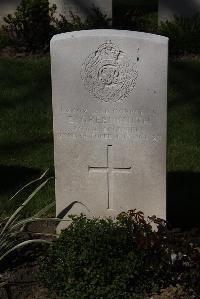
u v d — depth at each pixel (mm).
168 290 2447
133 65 2535
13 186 3227
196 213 2984
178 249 2457
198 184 3236
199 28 4918
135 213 2572
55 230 2834
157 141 2613
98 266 2436
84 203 2725
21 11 4953
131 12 5434
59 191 2715
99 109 2598
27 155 3547
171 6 5047
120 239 2482
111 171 2672
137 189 2682
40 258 2578
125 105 2584
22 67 4555
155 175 2656
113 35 2512
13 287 2512
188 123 3854
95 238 2486
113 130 2617
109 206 2719
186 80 4363
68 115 2615
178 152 3533
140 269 2438
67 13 5117
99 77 2559
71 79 2572
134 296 2420
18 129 3814
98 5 5086
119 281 2408
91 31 2549
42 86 4297
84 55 2543
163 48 2502
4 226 2668
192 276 2422
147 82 2547
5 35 5016
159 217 2703
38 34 4910
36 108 4051
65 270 2463
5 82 4359
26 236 2801
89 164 2670
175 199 3105
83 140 2643
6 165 3443
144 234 2520
